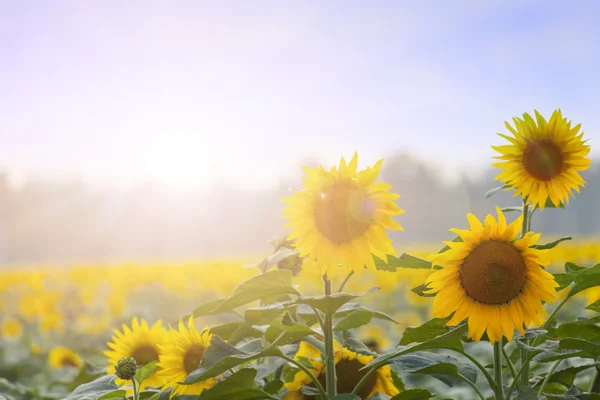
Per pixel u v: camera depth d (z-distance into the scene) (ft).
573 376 5.50
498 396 4.89
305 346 6.20
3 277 30.83
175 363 5.19
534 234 4.66
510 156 5.40
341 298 4.69
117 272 30.27
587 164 5.29
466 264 4.74
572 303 19.24
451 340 4.78
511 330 4.67
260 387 5.15
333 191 4.69
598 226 192.34
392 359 5.02
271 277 4.99
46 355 19.74
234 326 5.91
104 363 7.81
